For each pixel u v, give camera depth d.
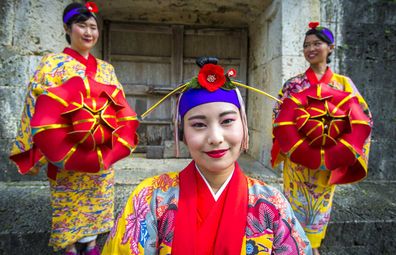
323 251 2.11
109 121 1.37
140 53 4.07
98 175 1.60
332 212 2.30
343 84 1.83
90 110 1.33
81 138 1.31
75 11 1.57
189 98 0.88
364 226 2.14
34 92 1.46
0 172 2.79
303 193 1.75
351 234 2.13
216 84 0.85
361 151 1.53
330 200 1.76
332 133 1.49
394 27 3.18
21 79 2.75
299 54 2.95
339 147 1.49
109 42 3.98
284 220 0.92
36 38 2.73
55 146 1.30
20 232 1.85
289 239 0.91
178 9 3.67
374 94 3.21
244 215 0.90
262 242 0.88
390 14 3.16
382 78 3.21
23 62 2.74
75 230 1.57
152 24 4.03
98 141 1.36
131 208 0.93
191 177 0.95
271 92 3.24
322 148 1.51
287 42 2.93
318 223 1.76
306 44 1.86
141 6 3.57
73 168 1.35
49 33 2.76
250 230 0.89
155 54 4.10
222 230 0.87
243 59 4.22
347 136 1.51
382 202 2.55
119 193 2.55
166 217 0.89
